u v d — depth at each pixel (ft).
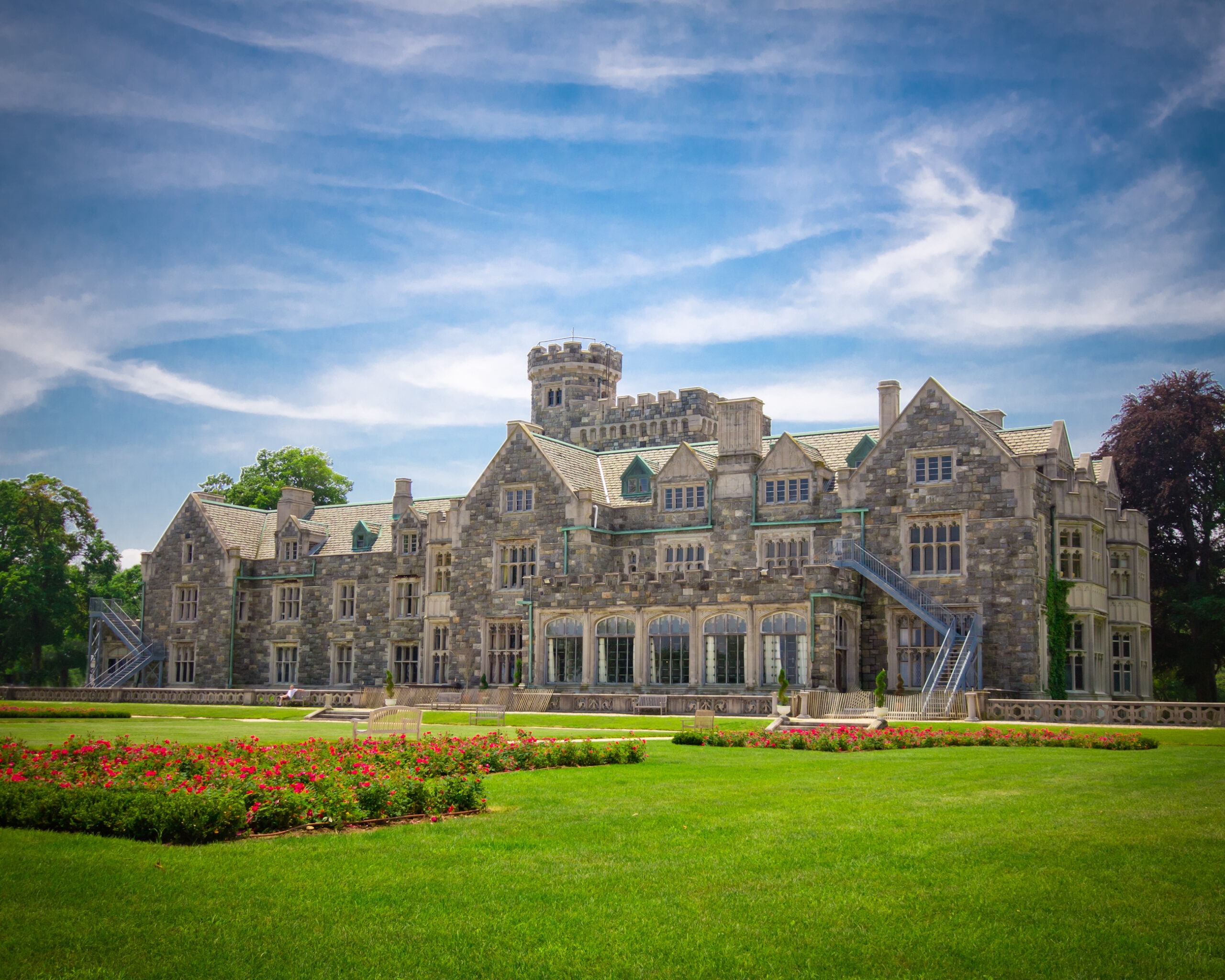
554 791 75.92
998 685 181.88
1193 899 47.29
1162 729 133.18
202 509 283.79
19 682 391.45
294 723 155.33
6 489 341.62
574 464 237.45
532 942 41.96
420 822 63.46
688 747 113.19
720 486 215.72
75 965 38.81
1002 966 39.91
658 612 200.34
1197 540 247.70
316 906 45.52
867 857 54.34
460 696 199.62
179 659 282.56
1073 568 193.88
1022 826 61.98
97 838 56.90
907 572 191.93
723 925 43.88
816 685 182.80
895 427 196.24
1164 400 243.81
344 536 276.82
